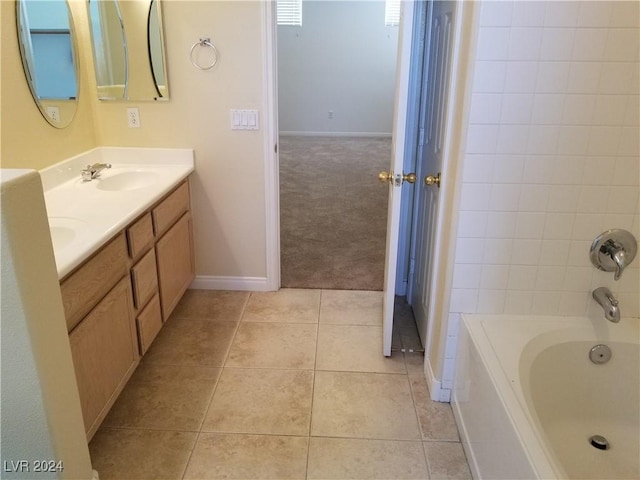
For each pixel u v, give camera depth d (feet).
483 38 5.42
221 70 8.87
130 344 6.70
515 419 4.77
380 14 25.90
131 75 8.89
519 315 6.53
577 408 6.34
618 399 6.27
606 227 6.08
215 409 6.90
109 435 6.42
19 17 6.77
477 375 5.85
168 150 9.32
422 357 8.14
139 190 7.53
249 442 6.33
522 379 5.34
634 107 5.62
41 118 7.39
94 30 8.54
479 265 6.32
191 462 6.03
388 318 7.80
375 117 27.68
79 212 6.43
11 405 4.37
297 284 10.60
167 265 8.10
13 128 6.77
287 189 17.88
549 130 5.74
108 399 6.08
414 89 8.80
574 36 5.40
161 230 7.80
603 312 6.46
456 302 6.51
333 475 5.86
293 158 22.65
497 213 6.08
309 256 12.09
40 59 7.30
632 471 5.62
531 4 5.31
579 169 5.88
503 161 5.87
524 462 4.43
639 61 5.46
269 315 9.34
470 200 6.03
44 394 4.33
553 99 5.62
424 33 8.55
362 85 27.12
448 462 6.08
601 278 6.32
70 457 4.78
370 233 13.73
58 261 4.91
